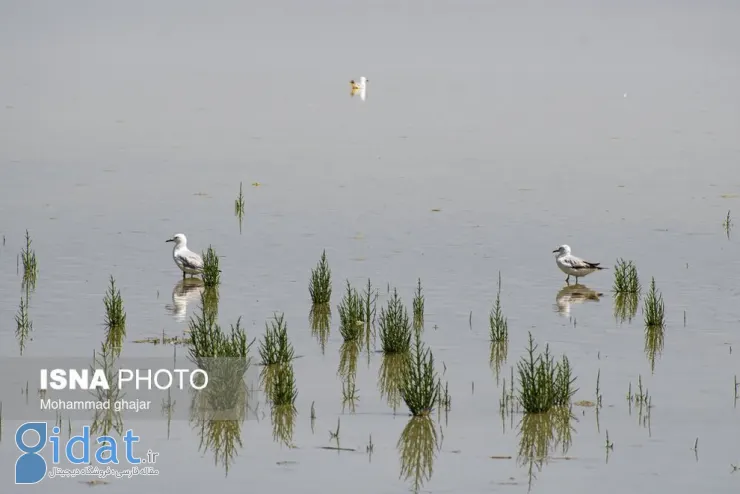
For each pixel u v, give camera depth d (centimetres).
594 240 4122
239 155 6272
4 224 4250
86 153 6212
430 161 6103
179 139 6944
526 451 2064
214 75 12338
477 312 3105
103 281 3419
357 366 2597
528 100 9769
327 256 3812
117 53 15775
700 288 3403
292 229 4269
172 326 2900
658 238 4153
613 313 3105
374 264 3700
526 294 3325
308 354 2694
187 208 4656
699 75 12612
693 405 2322
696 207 4753
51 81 11144
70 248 3872
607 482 1927
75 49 16375
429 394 2269
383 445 2089
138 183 5253
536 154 6412
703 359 2656
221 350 2414
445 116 8494
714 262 3762
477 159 6197
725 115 8500
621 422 2220
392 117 8406
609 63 14425
